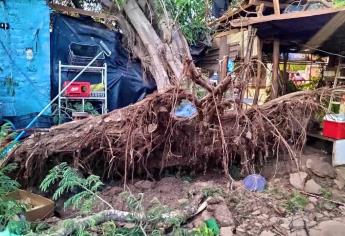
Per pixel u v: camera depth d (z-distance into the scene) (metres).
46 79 6.89
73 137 4.21
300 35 6.33
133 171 4.46
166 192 4.20
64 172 3.25
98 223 3.01
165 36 7.22
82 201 3.56
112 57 7.74
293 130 4.74
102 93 7.13
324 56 8.35
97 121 4.34
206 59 9.02
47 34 6.84
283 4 7.44
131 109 4.25
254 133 4.39
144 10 7.82
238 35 6.92
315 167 4.71
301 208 3.89
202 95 4.50
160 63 6.95
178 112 4.20
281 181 4.54
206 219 3.50
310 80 8.62
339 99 5.42
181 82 4.12
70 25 7.52
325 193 4.25
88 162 4.37
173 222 3.21
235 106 4.32
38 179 4.22
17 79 6.67
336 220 3.69
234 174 4.75
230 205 3.89
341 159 4.84
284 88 7.13
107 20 8.27
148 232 3.05
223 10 9.49
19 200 3.49
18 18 6.57
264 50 7.68
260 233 3.43
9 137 4.38
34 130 4.47
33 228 3.11
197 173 4.84
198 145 4.49
